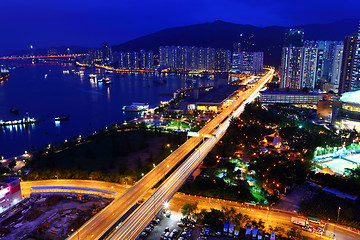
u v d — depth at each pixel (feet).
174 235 488.85
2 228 512.22
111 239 419.54
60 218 545.44
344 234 484.33
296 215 541.75
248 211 554.87
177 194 623.36
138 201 573.33
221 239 479.82
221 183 639.76
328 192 604.49
